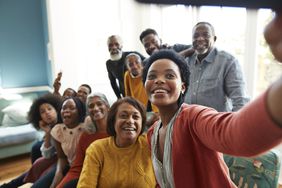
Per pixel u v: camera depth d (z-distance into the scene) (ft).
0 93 11.27
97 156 4.03
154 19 10.78
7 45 11.41
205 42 5.51
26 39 11.80
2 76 11.50
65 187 4.52
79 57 11.65
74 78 11.63
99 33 11.97
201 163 1.90
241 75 5.32
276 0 0.76
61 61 11.19
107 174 3.95
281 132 0.87
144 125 4.22
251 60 7.51
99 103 5.07
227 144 1.23
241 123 1.03
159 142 2.38
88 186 3.87
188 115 1.96
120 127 3.97
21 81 11.95
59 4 10.82
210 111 1.74
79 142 5.07
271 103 0.85
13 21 11.39
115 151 4.01
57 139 5.62
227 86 5.35
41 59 12.28
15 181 6.47
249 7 0.82
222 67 5.41
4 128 9.84
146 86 2.30
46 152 6.22
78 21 11.41
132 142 4.02
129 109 4.01
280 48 0.77
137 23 12.21
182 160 1.97
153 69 2.23
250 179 3.23
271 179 3.10
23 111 10.41
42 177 5.69
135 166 3.91
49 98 6.27
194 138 1.90
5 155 9.37
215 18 7.42
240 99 5.09
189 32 9.11
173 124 2.11
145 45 6.93
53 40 10.87
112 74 8.30
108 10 11.98
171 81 2.16
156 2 0.99
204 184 1.92
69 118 5.54
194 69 5.88
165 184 2.27
